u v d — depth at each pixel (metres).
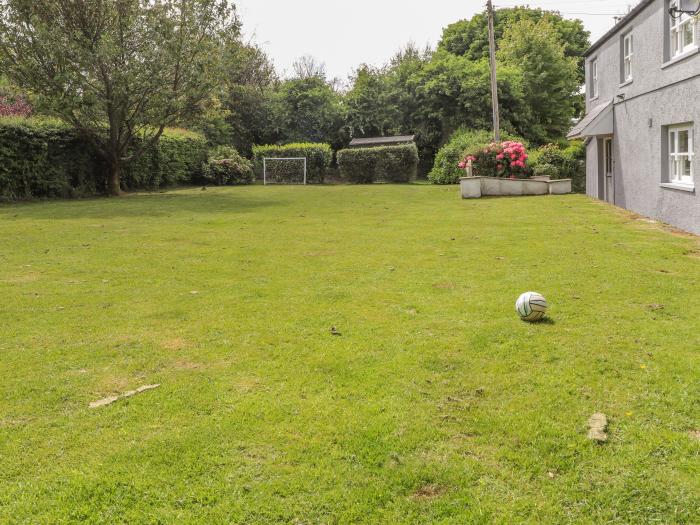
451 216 14.49
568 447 3.25
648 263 8.26
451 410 3.73
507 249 9.59
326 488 2.90
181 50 21.33
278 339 5.17
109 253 9.66
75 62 19.91
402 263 8.56
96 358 4.73
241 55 23.05
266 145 35.03
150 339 5.21
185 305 6.35
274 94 38.47
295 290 7.00
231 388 4.11
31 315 5.99
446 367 4.46
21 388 4.13
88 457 3.19
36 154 20.59
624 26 15.33
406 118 37.00
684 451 3.19
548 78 39.22
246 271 8.16
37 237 11.52
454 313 5.89
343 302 6.40
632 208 14.96
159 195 23.17
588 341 4.96
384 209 16.58
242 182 32.31
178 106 21.89
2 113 24.50
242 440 3.36
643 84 13.83
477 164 22.95
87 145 22.84
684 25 11.78
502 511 2.73
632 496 2.82
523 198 19.33
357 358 4.66
